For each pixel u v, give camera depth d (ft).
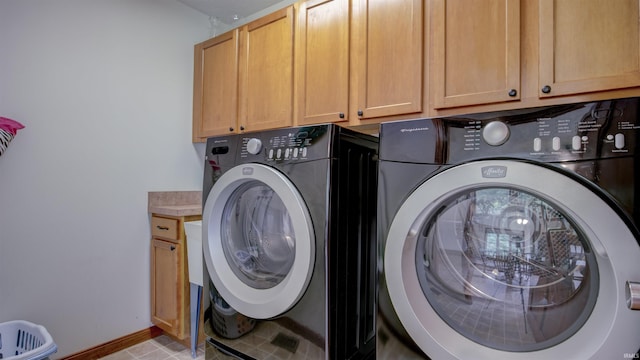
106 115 6.57
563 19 3.65
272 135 4.26
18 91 5.47
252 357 4.23
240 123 6.88
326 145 3.75
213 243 4.79
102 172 6.52
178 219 6.54
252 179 4.33
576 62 3.57
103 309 6.51
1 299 5.32
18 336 5.31
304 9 5.92
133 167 7.00
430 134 3.03
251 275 4.58
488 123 2.78
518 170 2.57
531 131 2.62
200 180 8.27
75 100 6.14
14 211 5.44
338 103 5.42
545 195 2.48
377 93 5.01
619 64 3.35
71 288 6.09
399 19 4.83
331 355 3.69
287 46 6.10
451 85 4.34
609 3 3.42
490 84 4.08
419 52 4.61
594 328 2.37
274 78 6.29
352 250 4.06
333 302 3.72
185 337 6.54
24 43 5.54
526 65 3.87
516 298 2.74
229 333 4.50
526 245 2.69
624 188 2.30
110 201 6.64
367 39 5.14
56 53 5.90
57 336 5.91
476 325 2.89
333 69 5.50
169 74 7.63
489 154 2.75
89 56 6.32
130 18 6.95
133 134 7.00
